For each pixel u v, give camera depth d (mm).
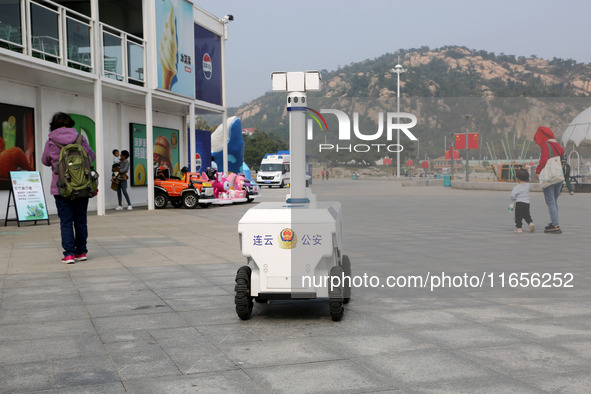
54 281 6699
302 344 4215
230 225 13570
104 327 4711
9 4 12758
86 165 7879
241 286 4836
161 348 4141
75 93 17422
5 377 3553
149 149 18656
